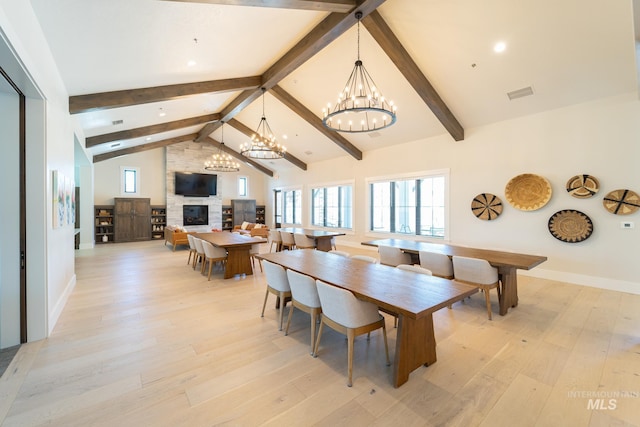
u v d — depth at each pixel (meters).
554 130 4.65
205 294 4.11
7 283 2.60
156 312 3.43
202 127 9.87
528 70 4.14
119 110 5.58
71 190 4.25
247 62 4.78
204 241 4.97
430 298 2.01
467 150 5.77
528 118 4.93
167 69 4.21
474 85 4.68
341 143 7.59
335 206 9.37
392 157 7.32
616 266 4.16
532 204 4.90
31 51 2.36
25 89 2.54
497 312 3.40
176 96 4.89
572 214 4.49
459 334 2.84
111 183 9.85
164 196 10.84
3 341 2.59
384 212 7.79
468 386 2.04
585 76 3.98
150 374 2.20
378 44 4.35
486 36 3.82
